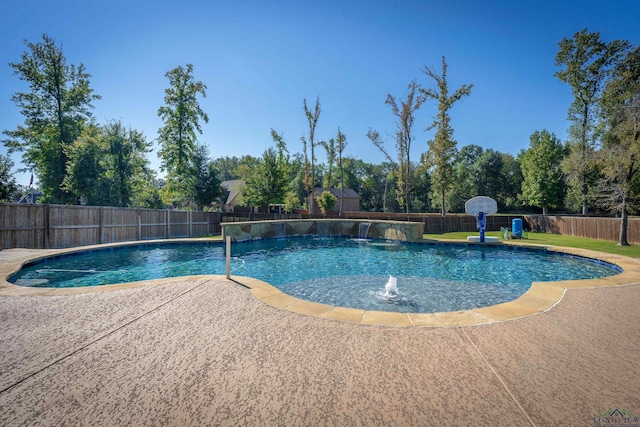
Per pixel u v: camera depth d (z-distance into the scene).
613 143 13.63
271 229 17.33
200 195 28.11
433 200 46.75
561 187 33.66
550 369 2.59
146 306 4.44
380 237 17.08
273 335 3.38
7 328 3.60
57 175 25.77
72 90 27.12
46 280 8.30
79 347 3.08
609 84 14.24
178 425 1.89
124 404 2.11
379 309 5.90
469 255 12.08
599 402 2.10
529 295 5.04
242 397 2.19
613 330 3.52
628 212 13.37
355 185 60.78
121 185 24.00
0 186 18.06
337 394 2.22
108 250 12.15
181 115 25.73
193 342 3.19
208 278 6.20
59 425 1.90
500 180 48.50
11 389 2.30
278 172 28.84
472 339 3.25
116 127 24.66
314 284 7.83
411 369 2.59
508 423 1.88
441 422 1.89
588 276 8.64
